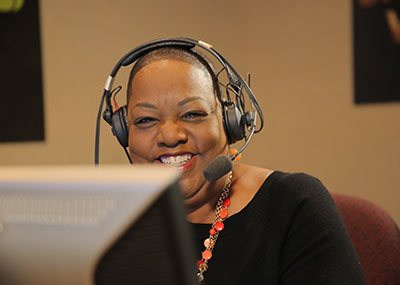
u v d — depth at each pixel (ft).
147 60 3.68
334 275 3.30
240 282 3.56
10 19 7.33
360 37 8.93
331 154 9.39
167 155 3.55
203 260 3.68
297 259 3.51
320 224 3.54
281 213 3.68
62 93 7.73
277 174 4.03
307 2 9.34
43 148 7.66
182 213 1.49
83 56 7.84
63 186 1.50
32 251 1.54
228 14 9.44
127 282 1.51
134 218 1.44
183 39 3.74
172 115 3.53
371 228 4.68
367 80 8.96
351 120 9.18
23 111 7.49
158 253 1.49
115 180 1.46
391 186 9.03
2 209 1.56
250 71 9.85
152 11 8.39
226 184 3.98
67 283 1.51
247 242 3.68
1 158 7.40
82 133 7.89
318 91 9.39
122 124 3.90
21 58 7.43
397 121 8.84
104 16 7.95
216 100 3.72
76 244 1.49
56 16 7.62
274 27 9.63
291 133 9.68
